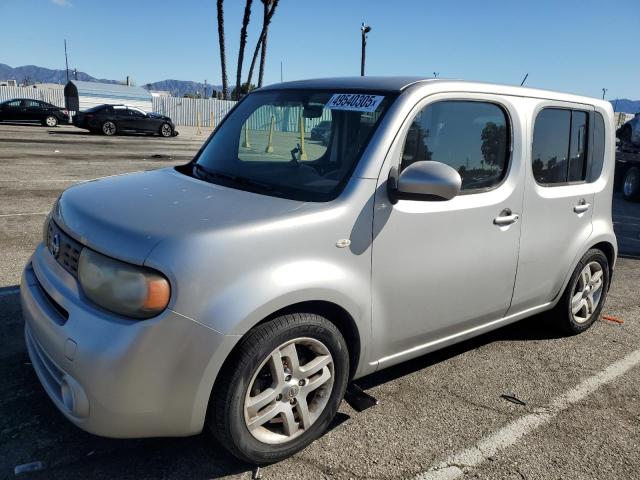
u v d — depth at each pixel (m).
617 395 3.69
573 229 4.18
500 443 3.07
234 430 2.52
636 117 14.88
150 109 37.06
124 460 2.72
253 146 3.44
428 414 3.31
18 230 6.85
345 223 2.75
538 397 3.60
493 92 3.50
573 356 4.26
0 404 3.09
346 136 3.04
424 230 3.07
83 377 2.30
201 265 2.32
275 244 2.52
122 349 2.25
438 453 2.94
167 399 2.34
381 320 3.00
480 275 3.46
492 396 3.58
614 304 5.62
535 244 3.83
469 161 3.38
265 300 2.43
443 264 3.22
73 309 2.44
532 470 2.86
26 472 2.59
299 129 3.28
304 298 2.58
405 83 3.18
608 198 4.55
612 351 4.40
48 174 11.71
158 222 2.49
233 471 2.69
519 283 3.80
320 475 2.71
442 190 2.76
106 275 2.38
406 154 3.04
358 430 3.09
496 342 4.46
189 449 2.83
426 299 3.19
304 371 2.72
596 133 4.36
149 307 2.28
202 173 3.43
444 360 4.07
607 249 4.71
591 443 3.13
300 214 2.64
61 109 30.09
